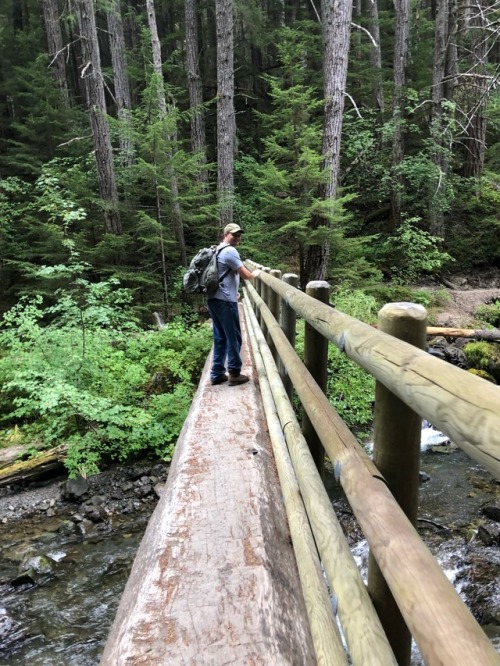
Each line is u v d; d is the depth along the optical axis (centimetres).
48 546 529
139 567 222
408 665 152
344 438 158
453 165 1794
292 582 209
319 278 1240
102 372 759
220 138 1525
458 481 634
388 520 104
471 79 1454
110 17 1872
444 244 1647
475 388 70
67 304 750
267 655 160
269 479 304
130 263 1309
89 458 655
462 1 1486
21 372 665
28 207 1161
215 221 1485
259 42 2002
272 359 445
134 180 1345
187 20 1820
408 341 125
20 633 400
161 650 164
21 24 2731
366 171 1634
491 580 430
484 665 63
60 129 1719
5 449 701
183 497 275
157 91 1241
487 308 1262
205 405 434
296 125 1295
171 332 934
